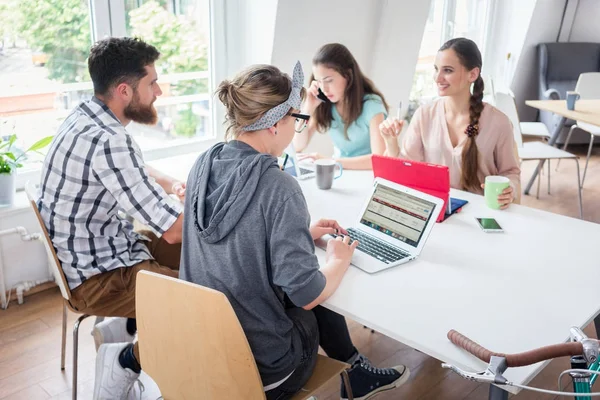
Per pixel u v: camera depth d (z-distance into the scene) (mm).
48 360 2307
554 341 1244
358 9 3457
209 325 1268
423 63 4879
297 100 1420
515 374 1136
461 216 1971
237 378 1298
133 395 2119
